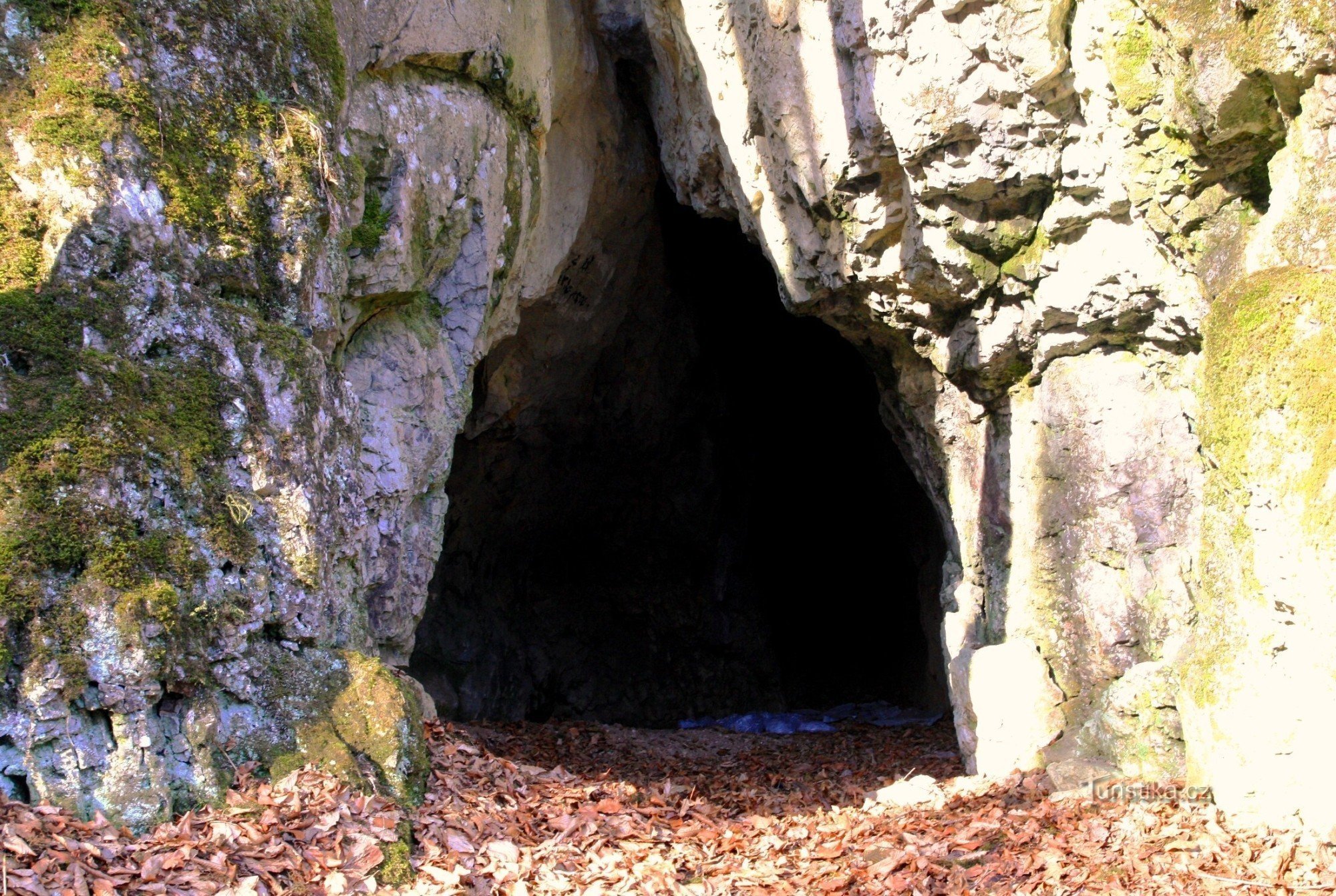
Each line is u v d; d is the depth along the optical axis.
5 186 4.40
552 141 9.20
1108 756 6.28
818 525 15.72
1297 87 4.80
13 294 4.25
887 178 7.43
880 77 6.85
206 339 4.72
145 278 4.59
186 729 4.21
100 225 4.49
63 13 4.62
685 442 13.76
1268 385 4.61
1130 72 5.65
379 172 6.43
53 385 4.20
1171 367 6.74
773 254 8.93
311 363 5.08
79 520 4.07
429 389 7.02
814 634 15.69
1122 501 6.91
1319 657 4.43
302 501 4.85
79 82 4.55
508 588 13.55
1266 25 4.72
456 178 7.12
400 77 6.71
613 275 11.31
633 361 12.62
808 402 14.85
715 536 14.46
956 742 9.98
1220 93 5.00
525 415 11.67
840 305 8.75
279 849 3.97
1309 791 4.54
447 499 7.39
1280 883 4.26
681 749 10.70
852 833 5.97
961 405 8.29
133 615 4.07
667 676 14.55
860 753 10.18
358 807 4.37
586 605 14.29
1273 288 4.71
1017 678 7.12
